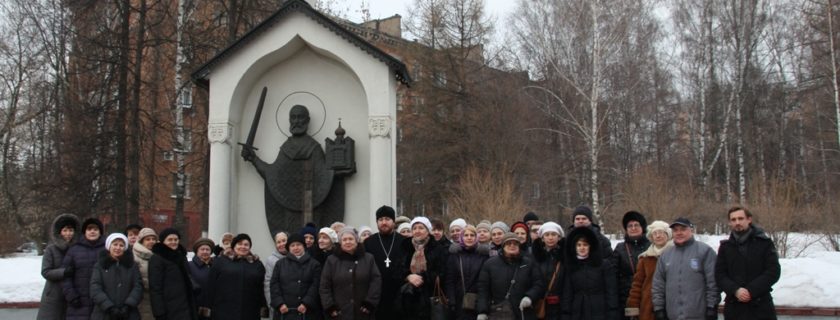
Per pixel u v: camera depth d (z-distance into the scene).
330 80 15.88
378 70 15.01
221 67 15.63
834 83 31.02
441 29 38.25
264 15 23.92
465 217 24.14
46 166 26.31
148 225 32.09
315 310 9.41
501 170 32.88
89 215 22.83
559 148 40.06
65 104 23.92
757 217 20.42
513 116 38.19
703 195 30.28
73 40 23.95
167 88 25.95
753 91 39.31
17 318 13.53
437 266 9.21
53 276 8.94
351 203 15.26
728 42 37.62
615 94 37.31
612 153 38.88
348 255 9.05
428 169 36.50
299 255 9.62
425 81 37.38
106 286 8.51
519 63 38.47
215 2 25.23
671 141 41.94
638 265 8.32
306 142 15.33
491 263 8.55
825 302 12.02
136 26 25.36
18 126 32.75
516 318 8.26
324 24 15.21
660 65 40.12
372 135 14.82
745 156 40.28
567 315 8.11
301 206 15.09
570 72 33.22
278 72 16.12
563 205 36.28
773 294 12.32
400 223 10.97
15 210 27.23
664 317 7.88
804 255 20.02
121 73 23.23
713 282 7.77
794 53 38.41
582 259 8.10
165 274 8.78
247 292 9.71
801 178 38.72
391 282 9.48
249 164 15.91
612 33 32.16
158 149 26.25
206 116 25.38
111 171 22.95
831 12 30.92
